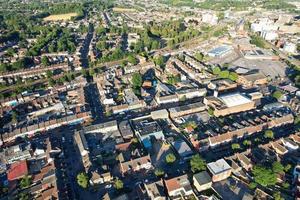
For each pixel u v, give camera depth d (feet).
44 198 618.44
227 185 654.94
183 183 642.22
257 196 617.62
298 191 615.16
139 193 633.61
